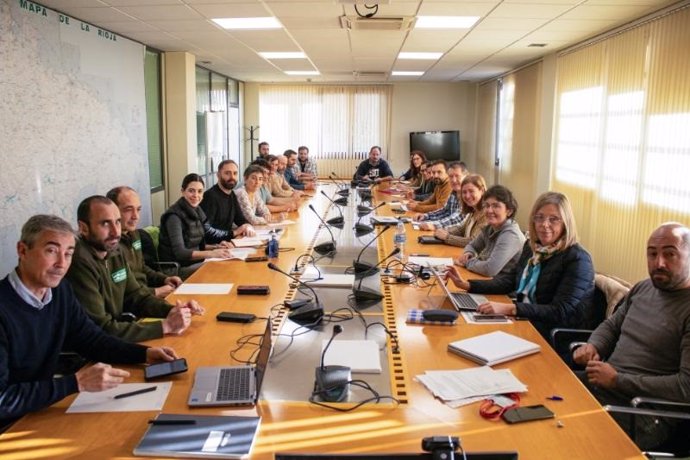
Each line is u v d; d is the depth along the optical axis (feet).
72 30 16.02
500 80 32.35
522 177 28.12
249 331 7.60
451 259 12.09
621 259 17.46
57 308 6.46
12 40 13.16
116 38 18.90
